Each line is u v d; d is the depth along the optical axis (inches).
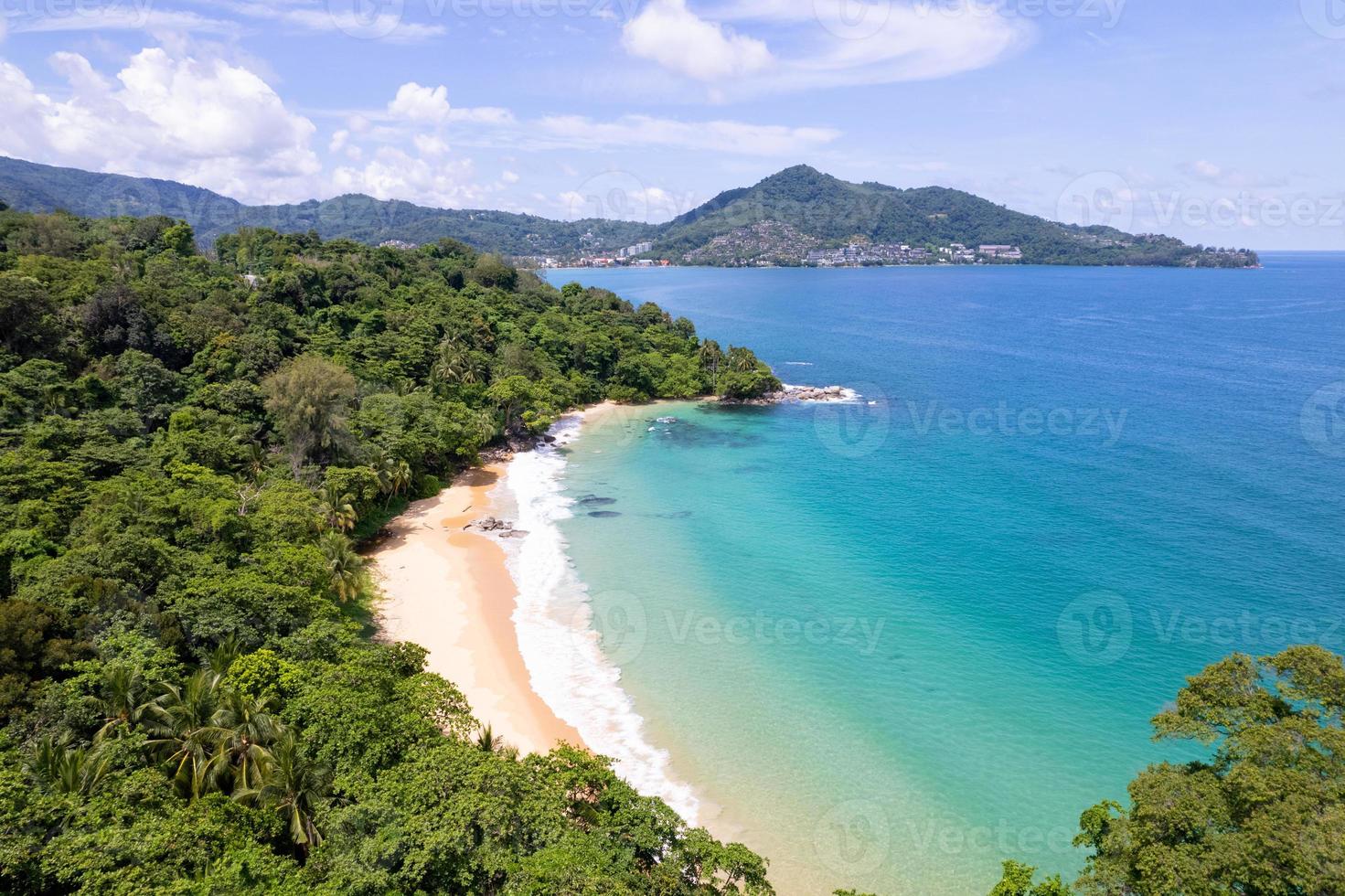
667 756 1594.5
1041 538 2736.2
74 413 2566.4
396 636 2027.6
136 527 1786.4
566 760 1323.8
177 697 1267.2
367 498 2758.4
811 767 1574.8
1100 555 2578.7
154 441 2529.5
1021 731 1699.1
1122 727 1707.7
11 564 1625.2
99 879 887.7
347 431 2906.0
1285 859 844.0
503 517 3004.4
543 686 1830.7
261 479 2586.1
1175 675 1892.2
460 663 1905.8
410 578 2395.4
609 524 2928.2
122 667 1263.5
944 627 2133.4
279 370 3240.7
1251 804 925.8
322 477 2711.6
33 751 1123.3
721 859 1119.6
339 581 2032.5
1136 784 1034.7
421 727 1315.2
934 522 2920.8
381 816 1088.2
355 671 1401.3
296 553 1913.1
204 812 1063.6
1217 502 3043.8
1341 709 996.6
